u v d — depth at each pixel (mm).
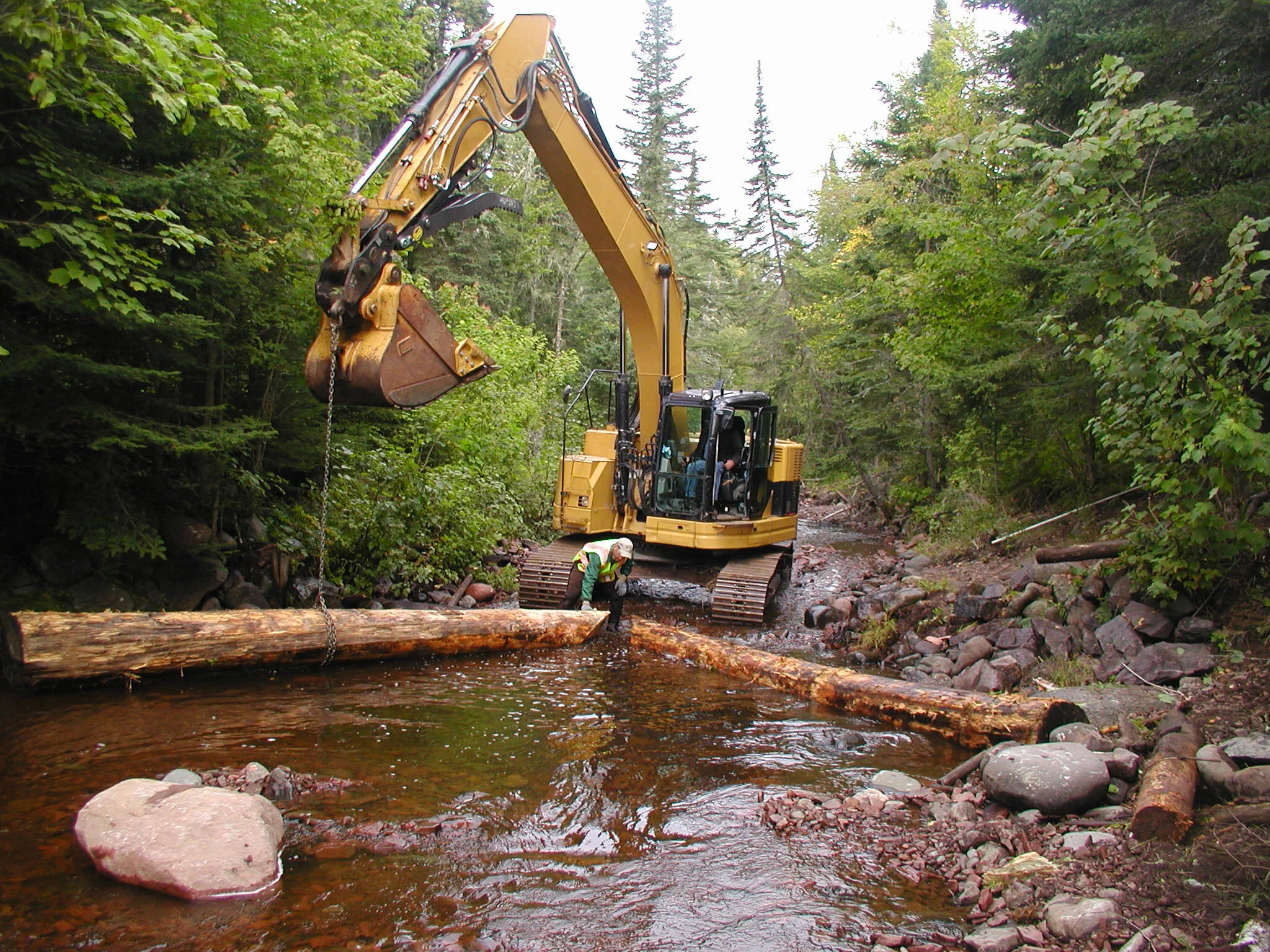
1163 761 5164
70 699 6359
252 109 7730
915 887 4367
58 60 4777
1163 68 8484
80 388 6719
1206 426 6496
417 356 6781
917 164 12859
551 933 3854
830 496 30375
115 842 4133
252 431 7594
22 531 7320
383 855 4477
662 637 8820
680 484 11469
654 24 44469
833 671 7531
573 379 21594
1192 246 7898
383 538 10359
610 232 10352
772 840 4836
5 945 3561
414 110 7371
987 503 15062
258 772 5238
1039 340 10125
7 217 6051
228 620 7004
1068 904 3930
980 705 6418
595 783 5531
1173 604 7520
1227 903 3861
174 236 6574
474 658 8273
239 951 3590
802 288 26094
